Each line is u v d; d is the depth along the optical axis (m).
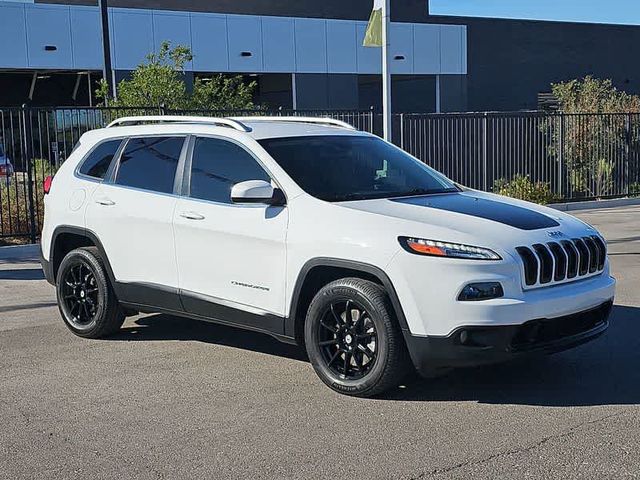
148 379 6.12
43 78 36.25
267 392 5.75
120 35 29.62
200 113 15.70
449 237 5.18
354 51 34.94
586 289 5.46
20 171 15.57
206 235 6.29
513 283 5.10
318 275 5.77
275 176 6.04
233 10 38.00
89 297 7.37
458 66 37.66
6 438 4.98
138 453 4.70
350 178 6.19
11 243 13.84
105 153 7.40
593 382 5.80
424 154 18.44
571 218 5.96
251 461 4.55
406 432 4.93
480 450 4.62
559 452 4.55
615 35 46.84
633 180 20.50
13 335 7.59
